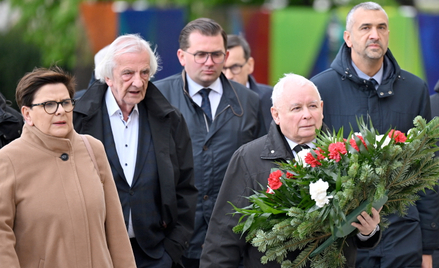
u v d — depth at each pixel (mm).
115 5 19016
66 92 6855
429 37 17250
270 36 18328
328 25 18219
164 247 8750
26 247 6582
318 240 6809
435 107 11141
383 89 9508
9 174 6609
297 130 7406
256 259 7289
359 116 9516
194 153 10266
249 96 10789
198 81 10555
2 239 6395
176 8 18281
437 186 9852
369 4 9578
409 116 9602
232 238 7426
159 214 8680
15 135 9398
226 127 10344
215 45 10391
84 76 19672
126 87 8422
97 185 6992
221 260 7422
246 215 6957
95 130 8570
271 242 6582
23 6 32812
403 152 6473
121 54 8398
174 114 8922
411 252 9859
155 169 8617
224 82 10750
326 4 29969
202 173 10180
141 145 8656
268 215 6680
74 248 6660
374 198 6348
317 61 18312
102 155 7242
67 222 6660
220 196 7586
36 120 6770
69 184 6785
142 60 8477
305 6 30281
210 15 18500
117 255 7188
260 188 7410
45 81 6762
